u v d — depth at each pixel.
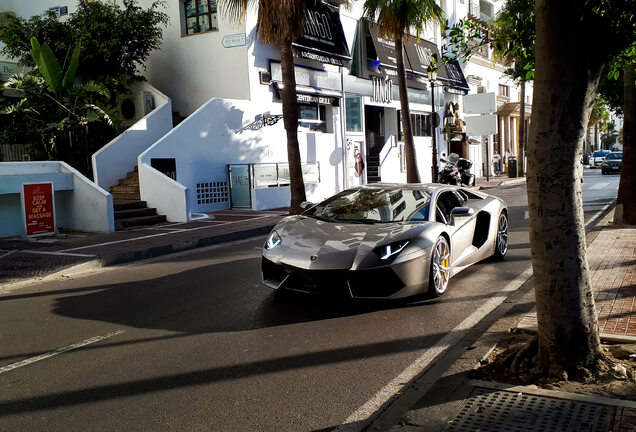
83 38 16.75
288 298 6.23
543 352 3.56
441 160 20.42
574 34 3.19
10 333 5.33
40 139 15.37
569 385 3.36
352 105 23.02
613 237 9.03
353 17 22.91
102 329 5.34
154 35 18.05
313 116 21.00
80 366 4.33
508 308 5.56
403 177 26.89
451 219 6.75
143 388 3.85
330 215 6.64
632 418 2.92
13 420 3.42
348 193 7.16
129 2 18.27
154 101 18.56
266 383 3.88
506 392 3.33
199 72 18.94
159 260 9.48
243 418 3.35
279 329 5.12
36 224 11.48
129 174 15.83
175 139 15.57
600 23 3.22
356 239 5.71
